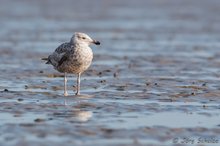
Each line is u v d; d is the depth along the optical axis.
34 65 25.16
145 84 20.52
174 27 43.03
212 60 27.02
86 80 21.31
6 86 20.08
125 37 37.19
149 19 48.91
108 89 19.62
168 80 21.39
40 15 51.22
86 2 65.69
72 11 55.44
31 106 16.56
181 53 29.58
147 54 29.16
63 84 20.53
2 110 16.05
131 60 27.06
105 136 13.47
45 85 20.28
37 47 31.81
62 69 18.81
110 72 23.41
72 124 14.51
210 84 20.59
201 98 18.05
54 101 17.42
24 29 40.75
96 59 27.39
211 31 40.56
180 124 14.74
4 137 13.23
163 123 14.83
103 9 57.84
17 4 61.75
